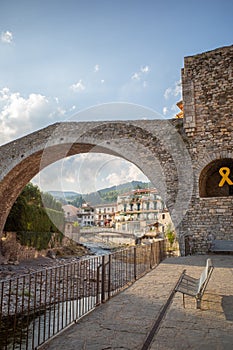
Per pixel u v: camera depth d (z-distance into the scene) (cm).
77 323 362
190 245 1248
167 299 469
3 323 573
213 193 1401
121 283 638
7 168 1775
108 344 295
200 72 1374
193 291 433
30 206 2383
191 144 1343
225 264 860
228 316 374
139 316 384
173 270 768
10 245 2058
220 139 1299
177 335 313
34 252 2253
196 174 1306
